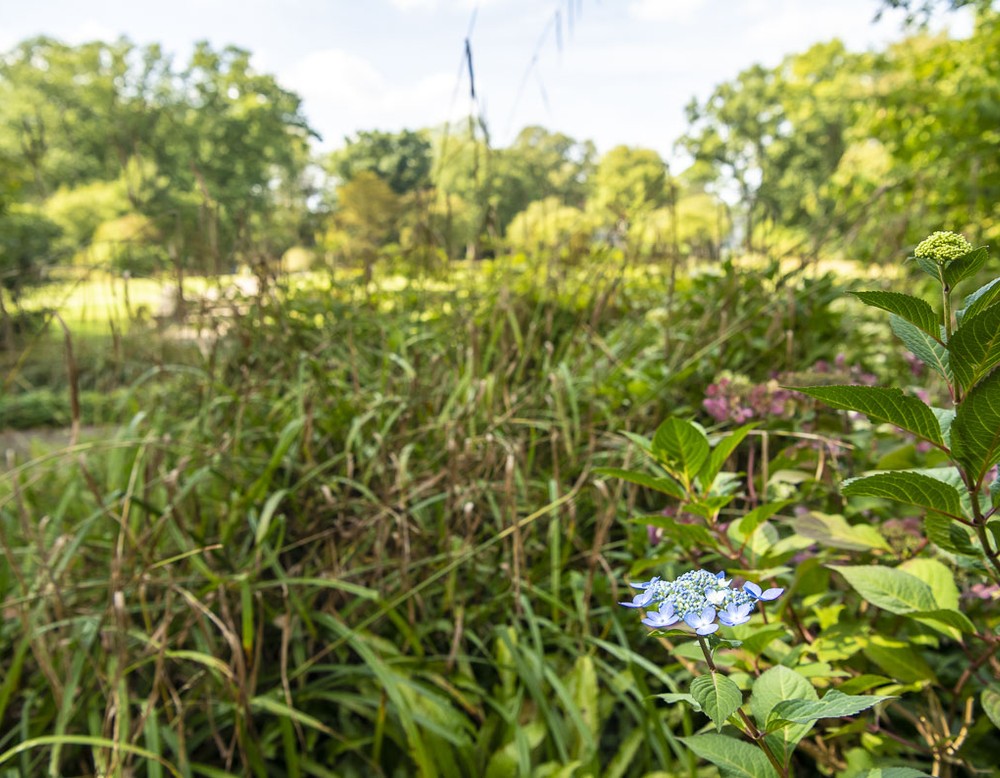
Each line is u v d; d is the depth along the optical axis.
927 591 1.12
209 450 2.31
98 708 1.92
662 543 1.79
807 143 31.05
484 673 2.11
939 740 1.29
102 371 3.50
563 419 2.33
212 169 38.38
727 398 2.23
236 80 42.50
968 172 5.23
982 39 5.69
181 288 2.96
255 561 1.98
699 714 1.79
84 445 2.13
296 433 2.24
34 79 38.00
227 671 1.71
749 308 3.02
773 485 1.87
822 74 24.59
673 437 1.14
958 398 0.80
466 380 2.50
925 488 0.81
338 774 1.85
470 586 2.22
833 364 2.83
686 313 3.20
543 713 1.83
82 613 2.07
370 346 3.38
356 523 2.24
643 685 1.76
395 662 1.96
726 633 1.25
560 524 2.33
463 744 1.77
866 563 1.50
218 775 1.76
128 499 1.95
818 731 1.50
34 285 3.23
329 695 1.91
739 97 33.88
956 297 3.37
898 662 1.28
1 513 2.64
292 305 3.41
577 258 3.65
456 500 2.21
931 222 4.96
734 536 1.37
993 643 1.14
